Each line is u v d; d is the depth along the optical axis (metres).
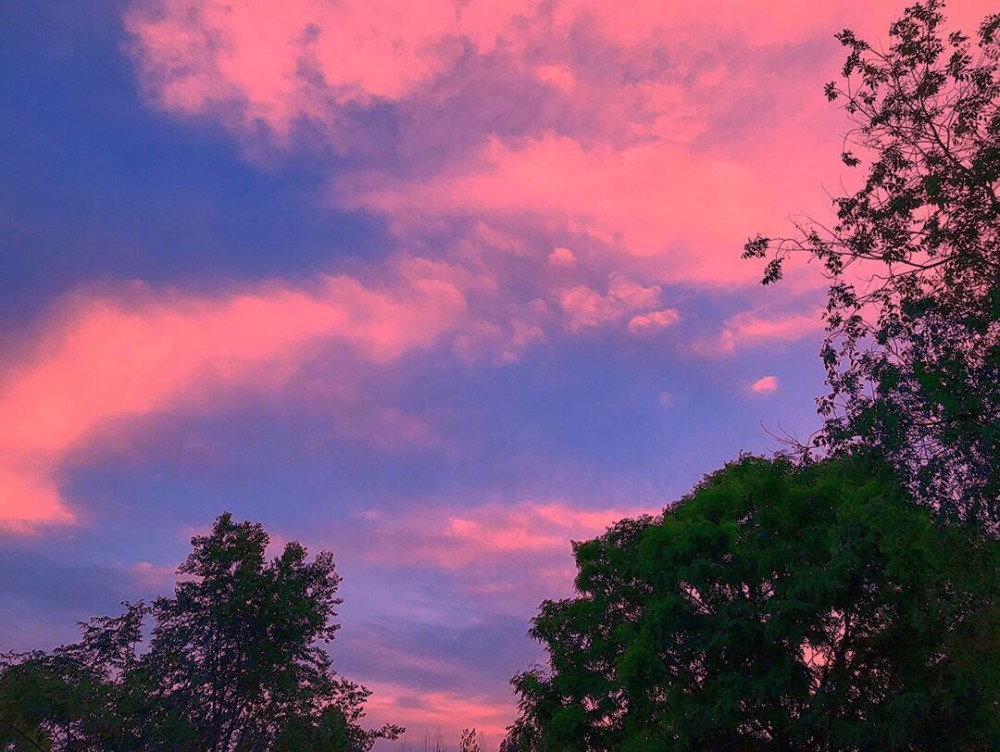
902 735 18.86
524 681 28.81
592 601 28.19
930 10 15.66
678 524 23.22
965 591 16.06
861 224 16.52
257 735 31.22
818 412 16.39
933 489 14.74
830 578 19.53
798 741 20.17
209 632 31.33
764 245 17.19
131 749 29.11
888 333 15.30
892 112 16.05
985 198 14.98
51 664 30.02
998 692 18.11
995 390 14.21
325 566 34.12
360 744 35.56
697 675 22.80
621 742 25.28
